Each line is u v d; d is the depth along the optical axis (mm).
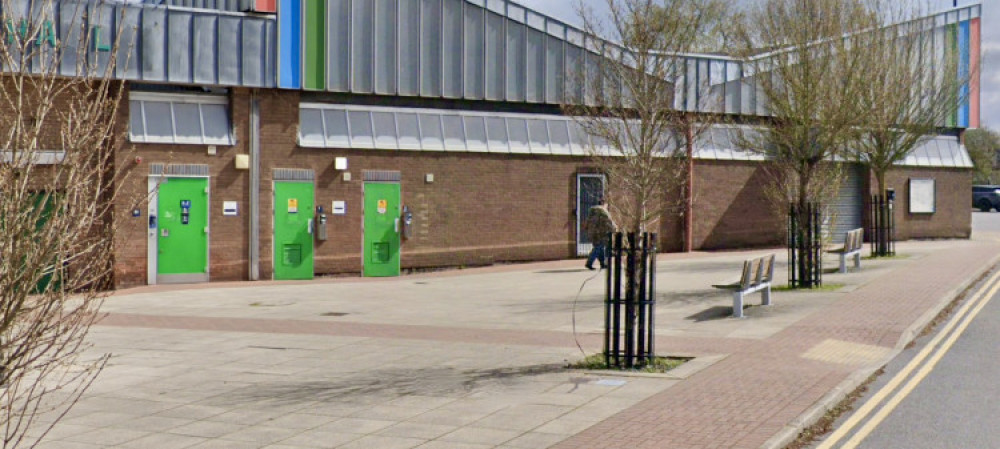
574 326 16078
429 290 23141
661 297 20172
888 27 28984
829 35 24156
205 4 29656
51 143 19703
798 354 13266
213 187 25141
